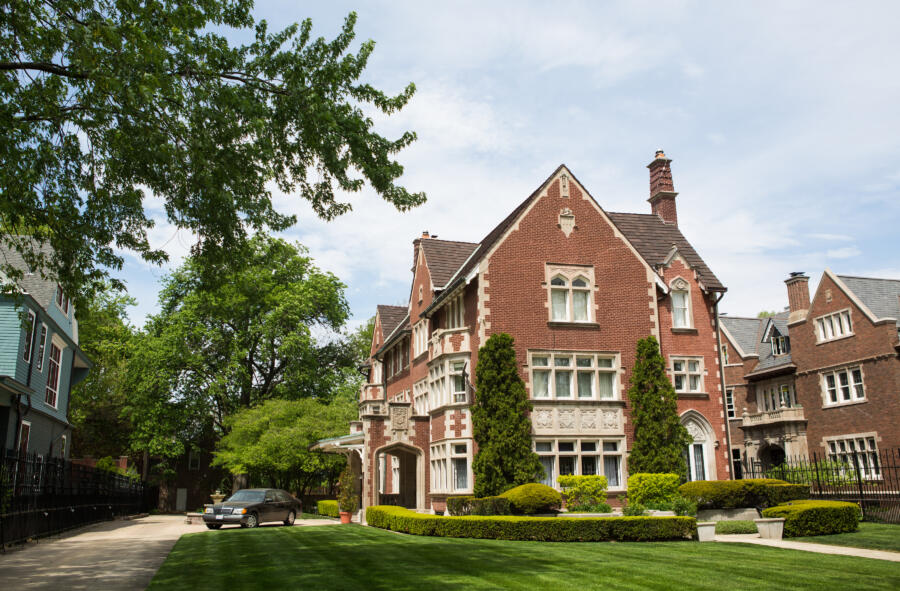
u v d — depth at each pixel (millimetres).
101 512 33812
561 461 26609
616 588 11383
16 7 12031
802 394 39656
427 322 33312
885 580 12266
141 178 13695
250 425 40250
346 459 40125
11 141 12758
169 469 52375
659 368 27625
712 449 29281
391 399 41344
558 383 27547
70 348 34875
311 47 13820
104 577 13125
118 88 11039
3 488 18375
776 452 42594
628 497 25375
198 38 13133
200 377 46344
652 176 36781
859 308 35844
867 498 28766
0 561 15750
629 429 27516
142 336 46812
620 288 28922
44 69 12844
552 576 12523
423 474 29984
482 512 23047
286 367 48562
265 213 14938
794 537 20000
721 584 11797
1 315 25328
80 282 15203
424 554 15742
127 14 12367
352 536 20844
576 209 29234
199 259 14945
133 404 48031
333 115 13633
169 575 13094
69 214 14852
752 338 47219
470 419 26891
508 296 27516
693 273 31000
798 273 41219
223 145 13312
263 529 24609
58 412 32812
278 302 46906
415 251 38438
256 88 13602
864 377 35281
